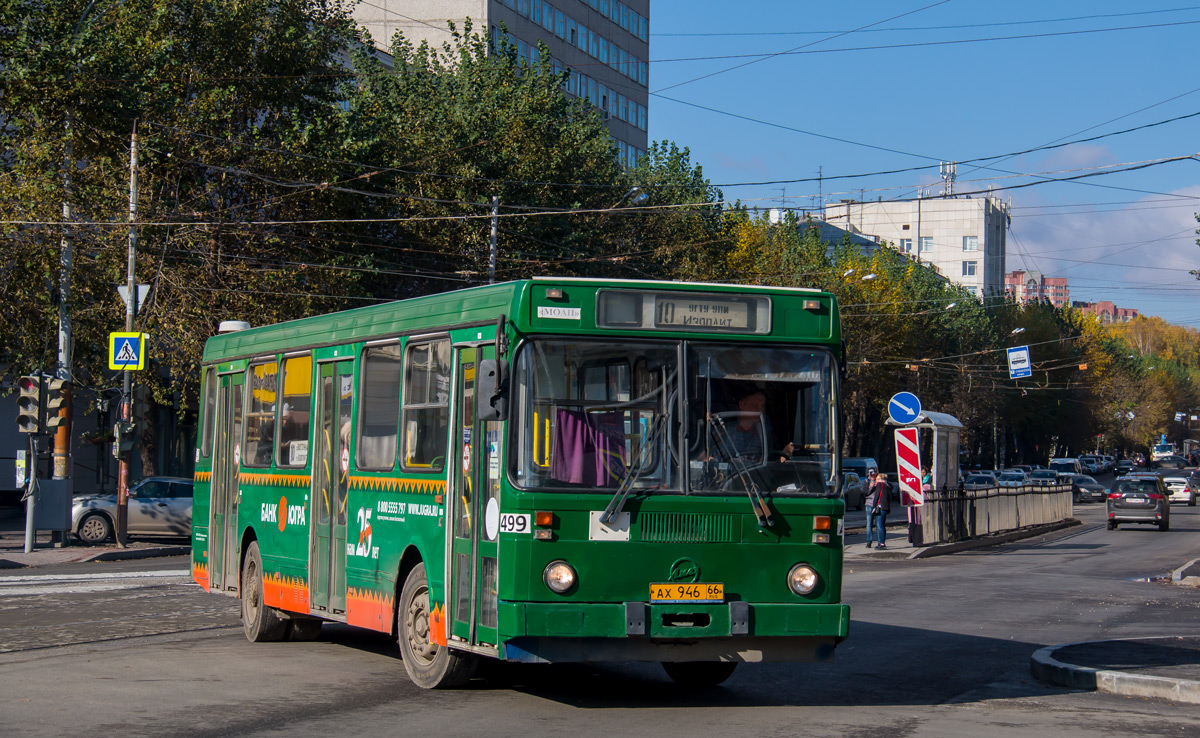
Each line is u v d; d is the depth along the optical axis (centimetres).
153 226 3031
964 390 7638
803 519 903
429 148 3725
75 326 3008
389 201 3600
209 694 966
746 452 900
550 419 868
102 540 2848
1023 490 3962
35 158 2772
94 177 3052
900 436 2894
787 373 920
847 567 2512
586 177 4294
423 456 991
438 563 955
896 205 14050
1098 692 1040
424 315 1012
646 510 871
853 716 905
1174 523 4962
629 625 852
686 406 891
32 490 2547
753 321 916
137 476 4294
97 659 1164
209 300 3133
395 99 3934
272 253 3288
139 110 2895
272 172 3253
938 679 1114
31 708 902
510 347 872
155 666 1120
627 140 7888
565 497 858
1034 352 9406
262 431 1320
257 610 1294
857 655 1262
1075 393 10025
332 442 1157
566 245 4050
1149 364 15450
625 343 889
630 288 892
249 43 3269
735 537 888
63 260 2758
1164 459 12175
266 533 1285
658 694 999
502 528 858
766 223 6625
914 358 6888
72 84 2700
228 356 1436
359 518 1094
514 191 3897
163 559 2550
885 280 6475
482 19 6431
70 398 2745
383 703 928
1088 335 10219
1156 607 1773
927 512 2959
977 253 13812
